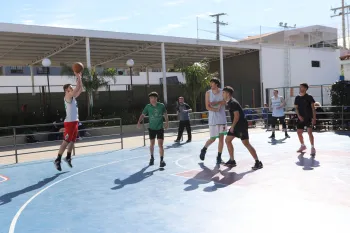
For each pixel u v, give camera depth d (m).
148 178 7.39
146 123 18.58
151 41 21.39
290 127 16.78
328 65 30.89
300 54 28.83
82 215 5.17
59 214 5.28
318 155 9.10
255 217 4.67
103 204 5.68
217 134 8.35
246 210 4.97
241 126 7.67
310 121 9.23
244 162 8.63
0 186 7.33
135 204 5.57
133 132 18.86
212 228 4.36
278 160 8.66
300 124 9.45
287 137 13.56
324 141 11.91
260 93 26.80
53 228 4.68
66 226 4.73
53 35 18.53
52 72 33.41
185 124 13.61
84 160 10.20
